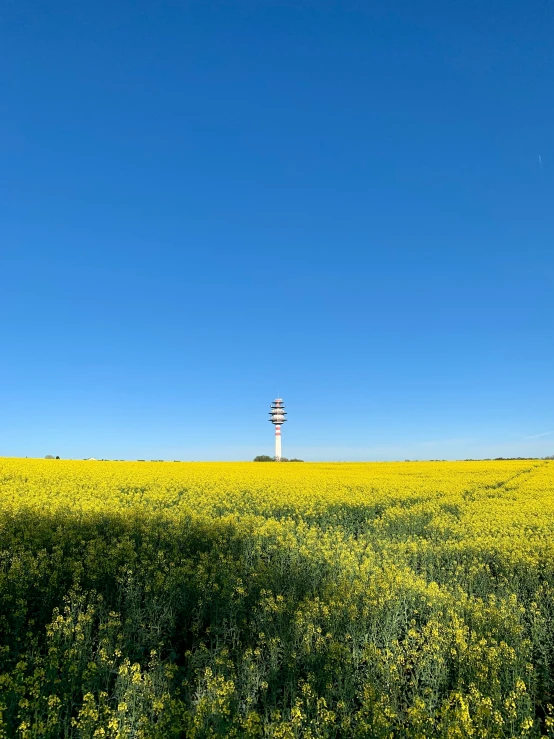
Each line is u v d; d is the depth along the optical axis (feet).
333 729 17.04
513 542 43.91
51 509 54.49
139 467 123.95
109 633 22.47
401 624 27.63
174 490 77.30
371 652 21.27
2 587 26.23
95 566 30.71
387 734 15.96
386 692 19.90
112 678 21.42
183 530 45.21
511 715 17.31
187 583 29.04
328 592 28.22
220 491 75.15
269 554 41.65
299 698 19.06
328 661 20.65
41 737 15.57
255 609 27.25
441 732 16.49
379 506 66.33
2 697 16.71
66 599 26.68
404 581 31.30
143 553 35.01
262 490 77.25
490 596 30.19
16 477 83.41
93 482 80.74
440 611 27.02
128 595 27.68
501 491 84.33
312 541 44.65
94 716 15.89
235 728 16.08
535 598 31.14
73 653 20.40
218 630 24.99
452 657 22.34
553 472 119.44
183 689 20.68
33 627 25.77
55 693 18.49
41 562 30.94
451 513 63.57
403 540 49.52
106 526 44.98
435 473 122.83
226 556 36.40
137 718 16.85
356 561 37.86
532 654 24.58
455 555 41.81
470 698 18.22
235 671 21.20
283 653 22.27
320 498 68.44
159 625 24.89
